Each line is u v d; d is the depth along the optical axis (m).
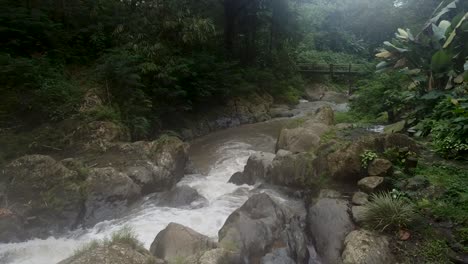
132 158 7.27
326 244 4.53
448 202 4.61
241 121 13.91
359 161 5.64
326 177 5.91
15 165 6.02
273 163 6.82
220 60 14.84
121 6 11.80
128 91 9.23
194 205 6.17
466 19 7.19
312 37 28.08
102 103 8.80
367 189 5.13
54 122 8.02
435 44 7.88
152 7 11.64
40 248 4.89
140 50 10.55
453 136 6.11
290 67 20.44
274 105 16.88
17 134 7.52
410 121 7.99
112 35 10.91
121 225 5.51
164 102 10.79
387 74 10.60
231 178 7.51
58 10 10.77
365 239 4.16
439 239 4.06
